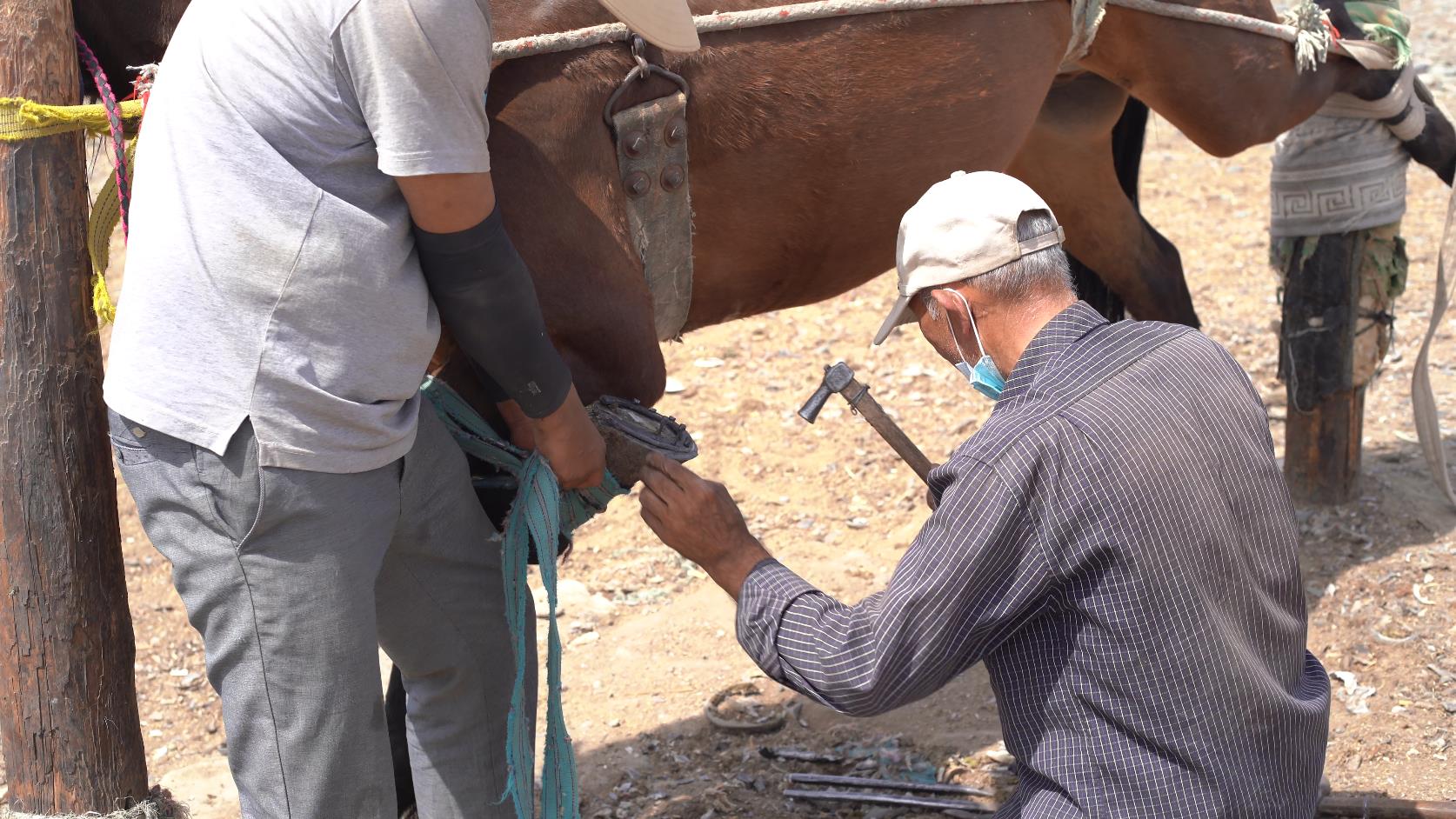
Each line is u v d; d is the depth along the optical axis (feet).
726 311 10.01
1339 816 9.80
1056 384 6.47
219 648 7.04
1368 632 12.05
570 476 7.86
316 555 6.80
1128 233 13.94
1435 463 13.56
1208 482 6.32
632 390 8.78
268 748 7.11
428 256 6.74
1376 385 16.79
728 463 15.66
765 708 11.84
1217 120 11.98
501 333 6.98
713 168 9.02
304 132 6.38
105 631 7.84
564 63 8.14
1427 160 13.16
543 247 8.23
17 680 7.70
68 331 7.48
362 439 6.77
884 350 18.12
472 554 7.77
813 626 6.79
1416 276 19.70
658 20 7.28
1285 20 11.91
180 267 6.48
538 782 10.97
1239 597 6.39
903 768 11.01
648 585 13.92
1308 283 13.26
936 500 6.74
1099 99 12.87
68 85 7.30
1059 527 6.16
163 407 6.52
